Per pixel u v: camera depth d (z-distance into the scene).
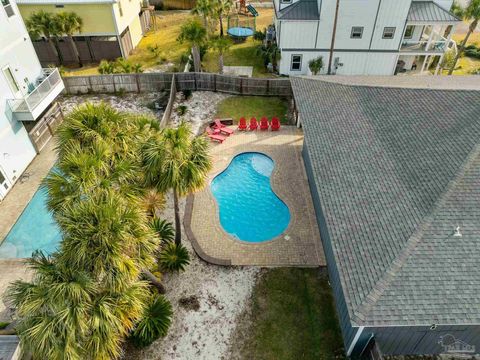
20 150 21.34
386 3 28.91
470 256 11.20
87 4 31.70
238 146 24.08
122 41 34.53
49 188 11.89
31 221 18.70
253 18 45.22
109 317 9.73
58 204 11.52
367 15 29.64
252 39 40.00
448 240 11.55
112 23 32.75
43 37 33.03
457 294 10.45
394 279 10.77
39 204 19.64
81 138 13.76
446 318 10.02
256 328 14.23
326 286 15.66
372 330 12.01
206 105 28.62
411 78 24.19
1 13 19.88
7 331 12.93
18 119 20.98
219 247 17.33
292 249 17.23
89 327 9.59
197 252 16.95
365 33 30.67
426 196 12.90
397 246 11.62
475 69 33.59
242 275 16.17
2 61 19.88
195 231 18.16
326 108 19.38
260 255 16.97
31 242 17.64
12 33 20.83
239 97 29.69
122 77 29.53
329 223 12.91
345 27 30.41
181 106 27.97
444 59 31.81
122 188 12.55
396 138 15.95
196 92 30.28
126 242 10.41
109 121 14.24
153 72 32.25
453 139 14.66
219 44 30.06
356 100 19.33
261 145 24.20
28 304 9.47
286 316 14.60
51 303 9.35
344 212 13.22
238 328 14.23
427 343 12.73
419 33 31.98
